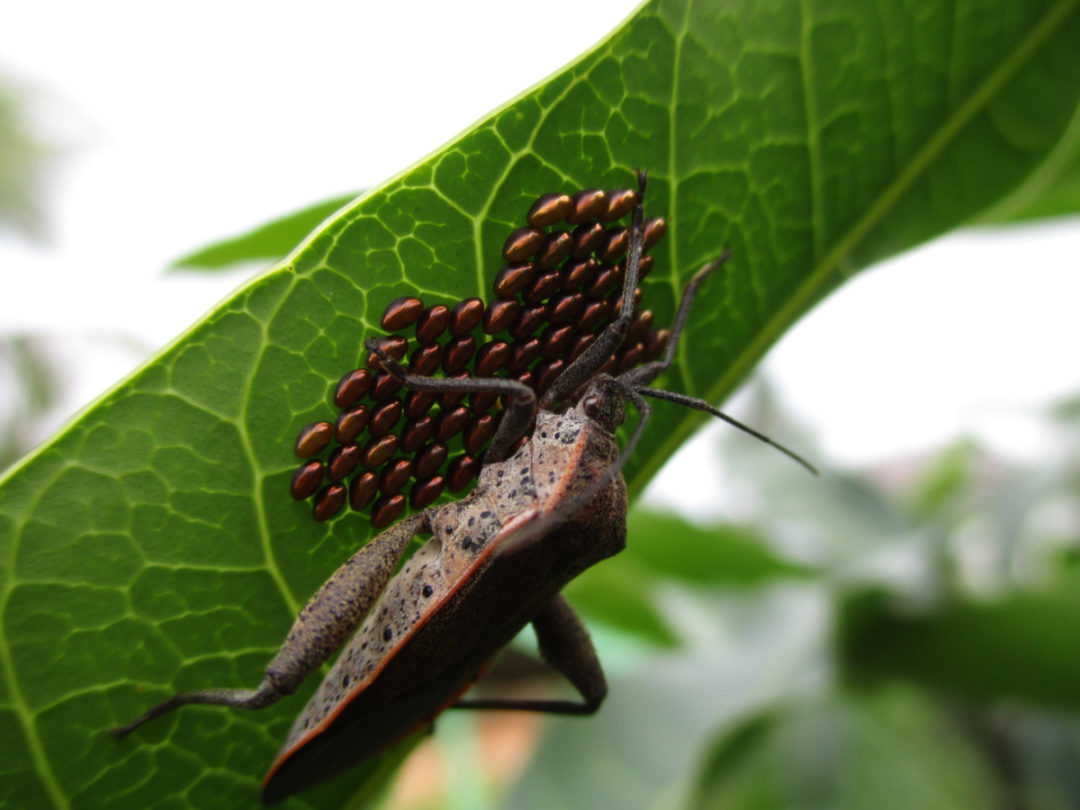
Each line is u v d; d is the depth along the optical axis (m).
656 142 0.05
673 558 0.08
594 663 0.06
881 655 0.07
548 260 0.05
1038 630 0.06
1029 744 0.08
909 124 0.05
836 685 0.07
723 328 0.05
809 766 0.07
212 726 0.05
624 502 0.05
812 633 0.08
